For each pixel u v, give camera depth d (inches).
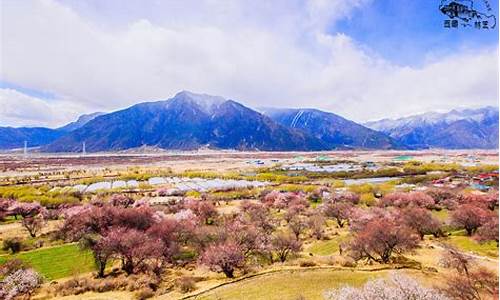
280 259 1854.1
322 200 3833.7
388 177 5802.2
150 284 1519.4
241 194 4156.0
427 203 3186.5
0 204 3149.6
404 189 4062.5
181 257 1990.7
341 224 2812.5
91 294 1443.2
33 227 2498.8
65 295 1437.0
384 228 1760.6
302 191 4254.4
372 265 1578.5
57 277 1708.9
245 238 1974.7
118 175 6028.5
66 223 2474.2
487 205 2827.3
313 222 2549.2
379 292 872.9
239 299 1235.2
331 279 1363.2
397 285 903.1
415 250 1875.0
